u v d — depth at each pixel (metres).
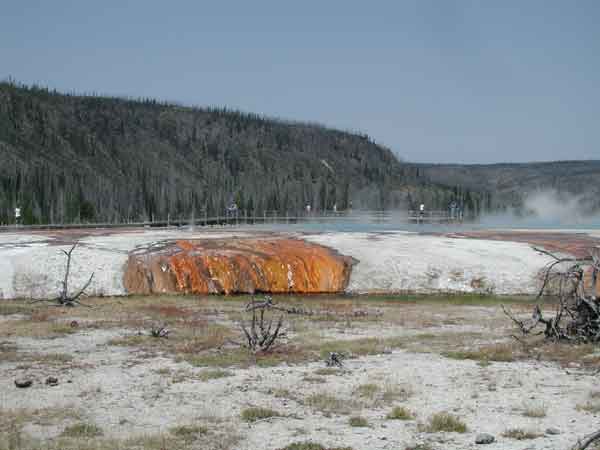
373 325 24.95
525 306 31.12
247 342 20.53
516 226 95.00
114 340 20.77
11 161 184.38
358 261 41.16
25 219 104.50
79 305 29.62
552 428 11.95
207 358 18.14
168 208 141.00
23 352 19.06
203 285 36.47
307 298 34.44
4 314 26.58
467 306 31.05
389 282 38.22
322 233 58.28
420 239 51.31
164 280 36.59
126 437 11.48
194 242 44.88
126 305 29.62
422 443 11.27
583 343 20.48
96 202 133.38
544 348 19.97
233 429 12.04
